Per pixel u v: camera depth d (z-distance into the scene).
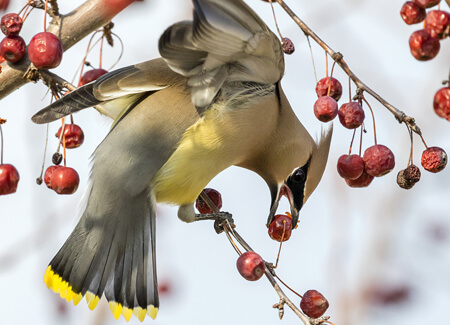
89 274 11.66
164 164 11.85
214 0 10.15
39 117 11.40
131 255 11.72
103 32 12.51
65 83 11.48
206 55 10.95
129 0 11.66
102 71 12.48
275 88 12.48
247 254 11.12
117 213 11.73
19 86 11.55
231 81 11.96
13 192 11.66
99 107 12.27
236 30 10.60
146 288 11.66
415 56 10.67
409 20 10.86
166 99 11.93
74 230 11.80
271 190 13.33
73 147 12.31
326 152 13.51
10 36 11.36
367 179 11.64
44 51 11.21
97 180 11.83
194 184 12.14
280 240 11.84
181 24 10.22
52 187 11.64
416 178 11.16
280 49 11.31
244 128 12.23
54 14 11.60
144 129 11.85
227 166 12.52
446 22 10.55
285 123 12.89
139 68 11.93
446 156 11.02
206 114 11.96
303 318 10.82
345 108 11.24
